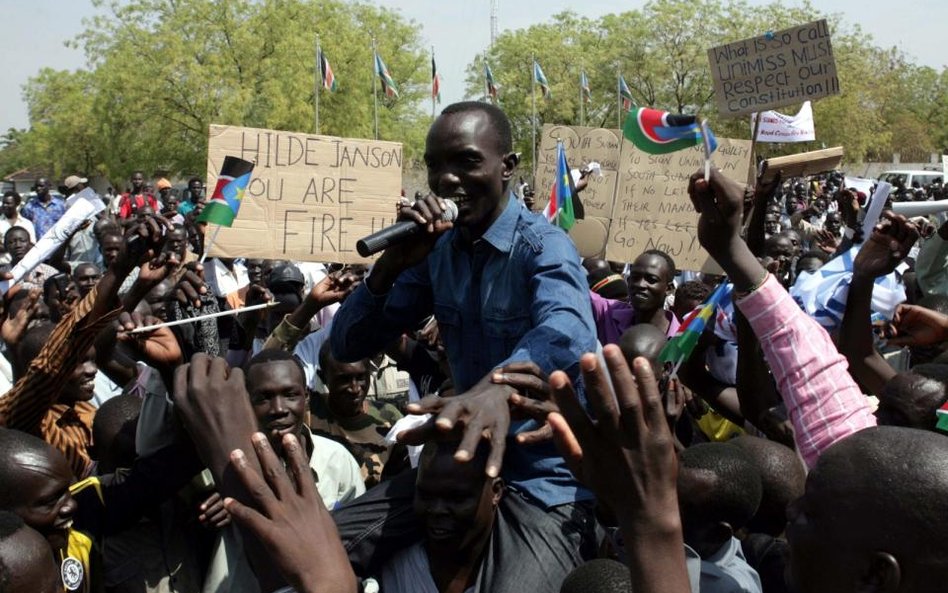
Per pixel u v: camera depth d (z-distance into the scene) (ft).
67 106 126.82
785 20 150.30
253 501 5.33
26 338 14.64
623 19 157.58
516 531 8.36
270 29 122.31
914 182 102.99
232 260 27.17
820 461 5.48
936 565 4.93
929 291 17.87
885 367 10.51
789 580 5.78
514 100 155.63
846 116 151.43
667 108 154.61
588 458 4.81
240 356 13.83
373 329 9.52
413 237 8.64
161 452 10.55
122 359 16.61
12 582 7.87
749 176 11.80
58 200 55.83
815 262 22.82
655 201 19.88
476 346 9.16
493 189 8.72
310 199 16.08
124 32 117.19
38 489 9.49
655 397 4.75
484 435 6.10
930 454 5.12
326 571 5.16
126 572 11.06
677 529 4.77
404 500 8.66
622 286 21.24
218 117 116.06
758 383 11.00
